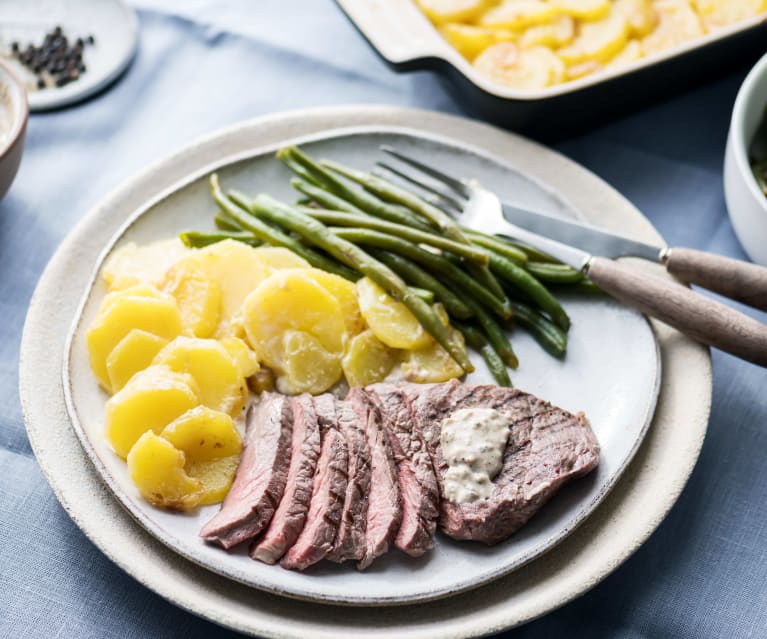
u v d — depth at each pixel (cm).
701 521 55
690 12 72
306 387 56
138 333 55
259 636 49
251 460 53
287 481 52
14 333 61
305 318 57
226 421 53
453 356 58
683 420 56
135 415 53
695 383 57
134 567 50
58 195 67
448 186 64
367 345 58
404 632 49
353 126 67
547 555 52
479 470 52
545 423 54
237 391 55
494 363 58
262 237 61
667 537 55
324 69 74
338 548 50
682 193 68
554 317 59
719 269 58
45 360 57
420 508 51
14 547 54
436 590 50
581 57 70
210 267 58
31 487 56
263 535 51
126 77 73
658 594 53
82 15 76
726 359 60
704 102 72
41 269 63
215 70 74
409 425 54
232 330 57
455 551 52
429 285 59
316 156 65
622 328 59
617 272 58
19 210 66
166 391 53
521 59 70
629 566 54
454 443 53
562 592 50
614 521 53
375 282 59
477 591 51
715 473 57
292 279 57
